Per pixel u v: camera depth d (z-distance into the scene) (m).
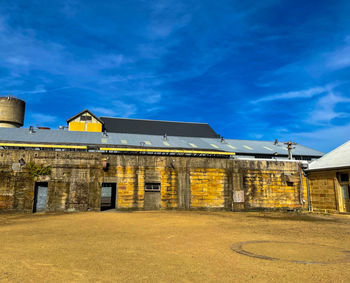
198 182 27.53
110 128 48.69
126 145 32.59
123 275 6.70
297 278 6.52
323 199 27.47
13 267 7.26
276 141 47.03
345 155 26.98
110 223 16.75
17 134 31.42
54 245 10.17
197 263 7.86
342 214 24.72
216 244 10.69
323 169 27.19
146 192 26.17
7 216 21.28
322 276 6.64
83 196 24.59
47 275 6.64
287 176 29.78
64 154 24.83
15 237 11.91
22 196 23.47
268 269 7.25
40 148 29.09
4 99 46.22
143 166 26.39
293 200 29.47
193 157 27.83
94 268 7.25
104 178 25.25
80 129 42.47
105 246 10.09
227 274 6.82
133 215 21.27
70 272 6.89
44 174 24.16
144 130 50.81
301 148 45.75
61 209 23.98
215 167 28.23
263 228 15.41
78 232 13.41
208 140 44.56
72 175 24.67
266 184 29.22
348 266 7.50
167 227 15.38
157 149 29.91
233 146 42.53
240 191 28.31
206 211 26.59
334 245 10.58
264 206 28.73
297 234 13.34
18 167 23.81
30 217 20.44
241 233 13.52
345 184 25.19
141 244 10.58
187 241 11.30
